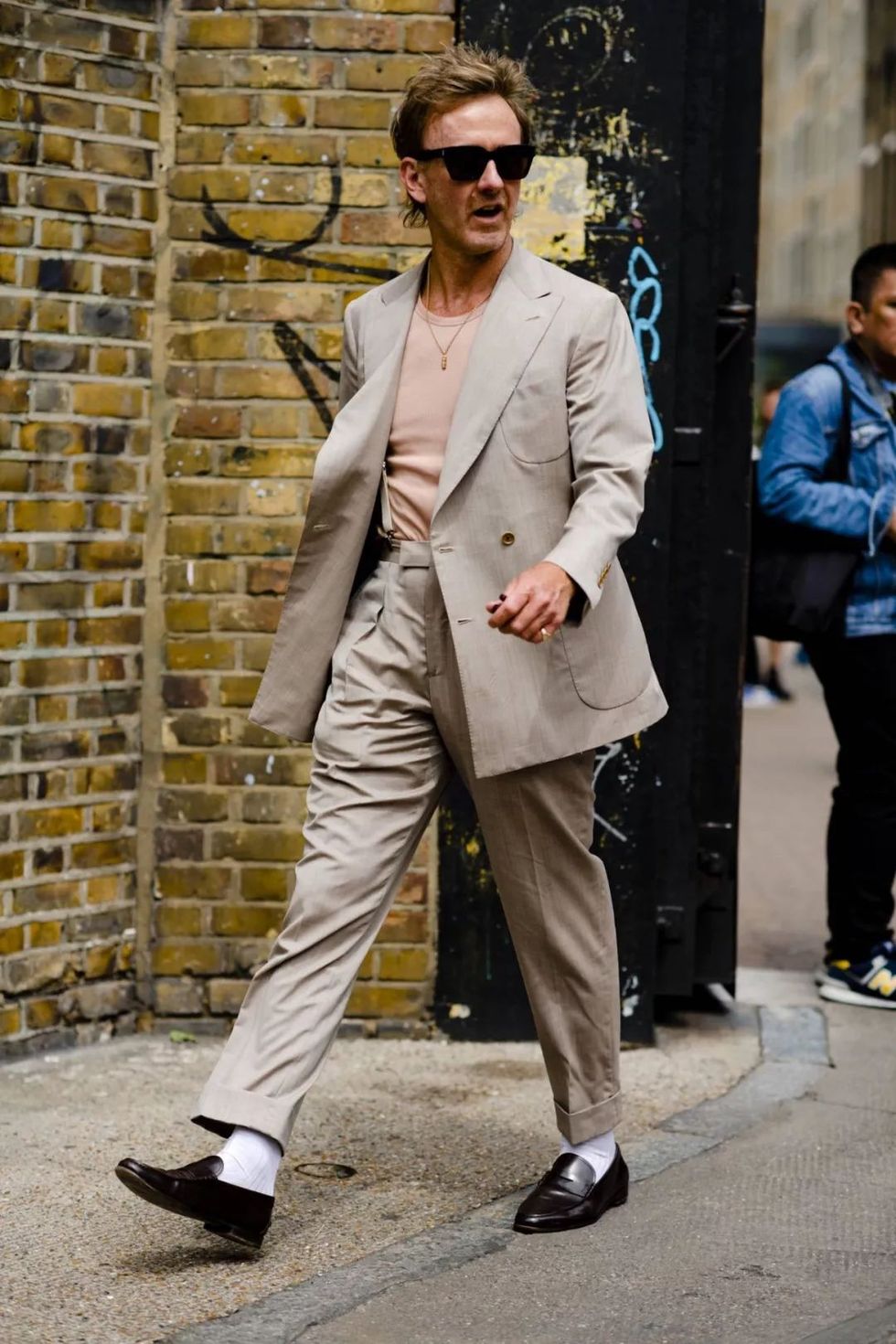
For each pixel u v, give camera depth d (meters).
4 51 4.27
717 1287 3.12
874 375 5.06
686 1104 4.17
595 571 2.99
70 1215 3.38
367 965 4.62
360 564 3.35
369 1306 3.01
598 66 4.49
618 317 3.25
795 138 47.28
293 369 4.55
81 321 4.42
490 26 4.48
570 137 4.50
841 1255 3.27
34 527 4.37
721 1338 2.91
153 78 4.51
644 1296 3.08
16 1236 3.27
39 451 4.37
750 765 10.37
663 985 4.80
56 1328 2.89
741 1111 4.12
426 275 3.36
